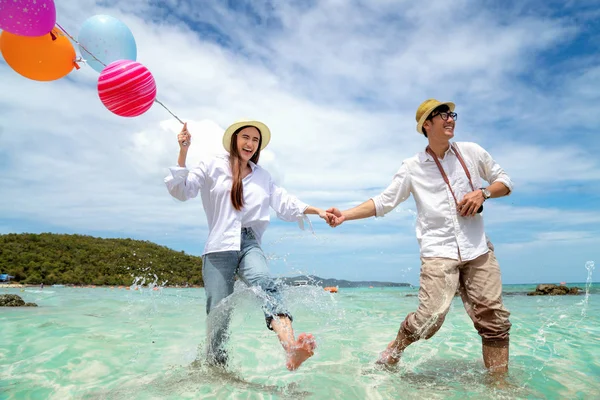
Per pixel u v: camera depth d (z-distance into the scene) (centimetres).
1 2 256
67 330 458
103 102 284
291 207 306
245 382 253
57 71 314
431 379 265
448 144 296
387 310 735
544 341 401
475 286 276
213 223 284
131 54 336
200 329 477
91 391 238
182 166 274
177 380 256
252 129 288
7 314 638
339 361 315
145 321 550
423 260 292
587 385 252
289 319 254
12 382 258
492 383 256
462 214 278
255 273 267
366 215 318
